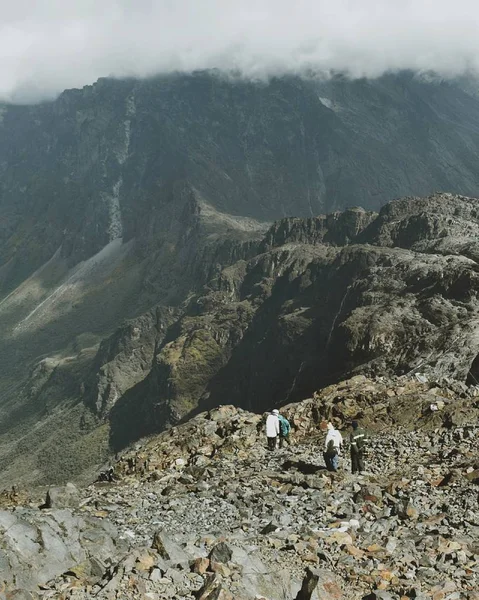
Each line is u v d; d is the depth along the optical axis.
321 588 14.59
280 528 19.00
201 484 25.75
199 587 14.20
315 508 21.86
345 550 17.38
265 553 16.89
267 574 15.02
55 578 14.45
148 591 13.70
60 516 16.62
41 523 16.02
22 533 15.07
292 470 29.28
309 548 17.25
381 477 27.02
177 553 15.70
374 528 19.45
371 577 15.62
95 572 14.72
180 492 25.44
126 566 14.52
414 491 24.03
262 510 21.73
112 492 26.88
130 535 17.84
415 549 17.52
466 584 15.34
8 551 14.46
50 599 13.45
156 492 26.11
